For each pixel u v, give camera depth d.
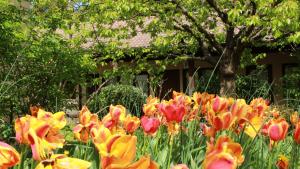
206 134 2.99
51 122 1.92
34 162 2.06
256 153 3.38
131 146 1.37
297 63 19.38
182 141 3.22
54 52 10.81
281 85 16.44
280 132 2.88
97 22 13.41
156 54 14.20
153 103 3.50
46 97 10.80
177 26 13.20
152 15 12.45
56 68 10.90
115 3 11.61
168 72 22.05
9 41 10.01
